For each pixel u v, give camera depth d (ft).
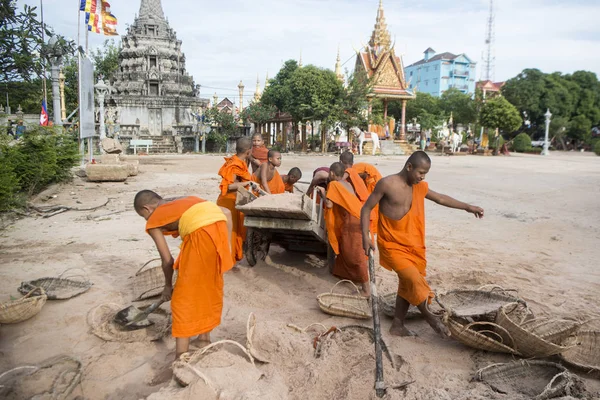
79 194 41.19
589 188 51.83
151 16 149.48
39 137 40.60
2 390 10.78
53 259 21.62
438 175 66.39
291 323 15.12
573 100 207.92
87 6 54.24
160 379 11.65
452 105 195.00
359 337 13.87
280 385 10.78
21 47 23.73
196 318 11.98
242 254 20.97
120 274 19.63
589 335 13.39
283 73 146.41
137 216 32.63
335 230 18.51
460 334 12.93
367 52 145.89
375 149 126.41
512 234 29.37
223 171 20.11
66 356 12.61
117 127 114.62
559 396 10.73
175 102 140.46
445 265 22.20
